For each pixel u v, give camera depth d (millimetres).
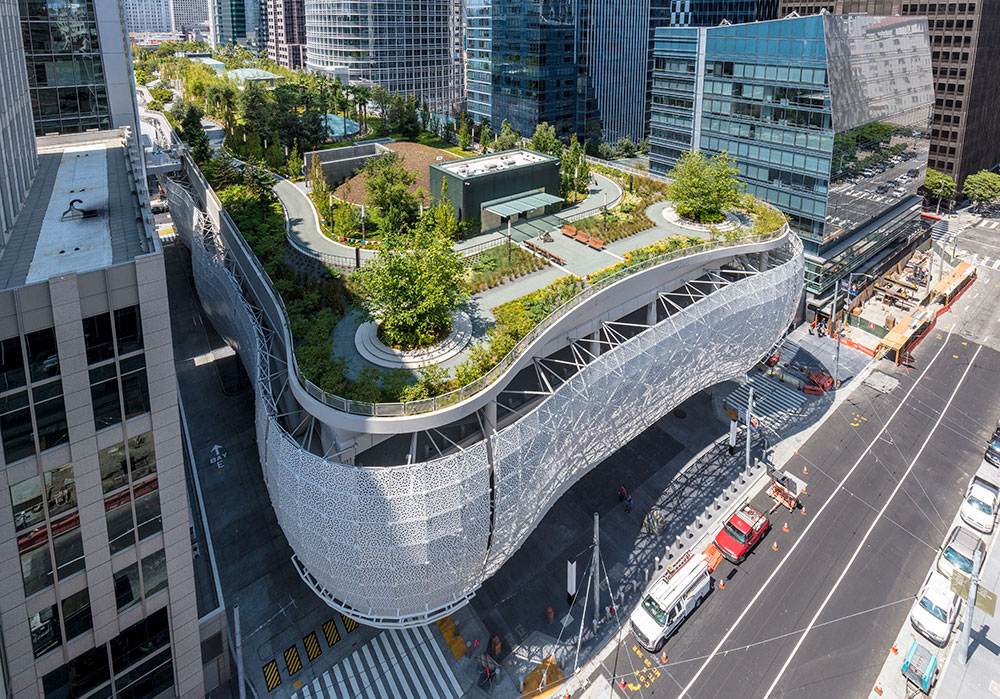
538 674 44156
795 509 57688
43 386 27938
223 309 65938
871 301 94938
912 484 60688
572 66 156250
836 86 76125
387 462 45250
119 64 55719
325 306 52344
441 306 46438
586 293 50656
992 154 145625
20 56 44500
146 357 30656
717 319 55812
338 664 44562
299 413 49500
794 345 82688
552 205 74562
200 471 59531
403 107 113375
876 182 91125
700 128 93688
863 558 53031
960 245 116438
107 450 30938
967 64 121812
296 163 87875
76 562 31766
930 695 42875
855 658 45281
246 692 42594
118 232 35625
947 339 85500
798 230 84312
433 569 38875
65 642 32938
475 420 46656
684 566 48719
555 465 44562
